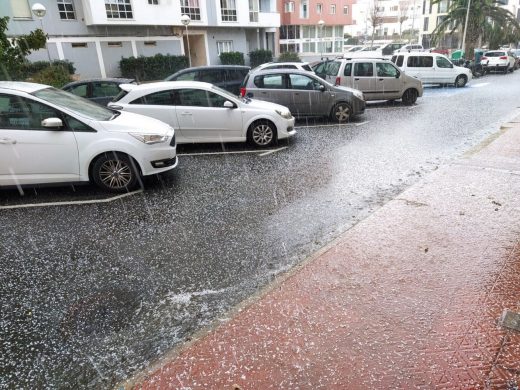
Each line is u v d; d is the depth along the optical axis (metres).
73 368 2.67
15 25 20.92
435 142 8.51
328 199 5.44
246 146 8.65
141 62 25.08
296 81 10.96
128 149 5.77
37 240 4.48
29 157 5.52
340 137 9.34
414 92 14.52
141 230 4.65
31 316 3.19
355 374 2.40
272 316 2.96
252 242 4.28
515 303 2.98
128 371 2.62
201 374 2.47
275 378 2.40
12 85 5.68
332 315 2.93
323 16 42.50
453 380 2.34
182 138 8.23
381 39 77.44
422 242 3.95
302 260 3.89
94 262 3.97
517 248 3.76
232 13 29.59
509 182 5.51
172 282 3.60
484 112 12.18
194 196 5.71
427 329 2.75
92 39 23.53
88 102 6.45
